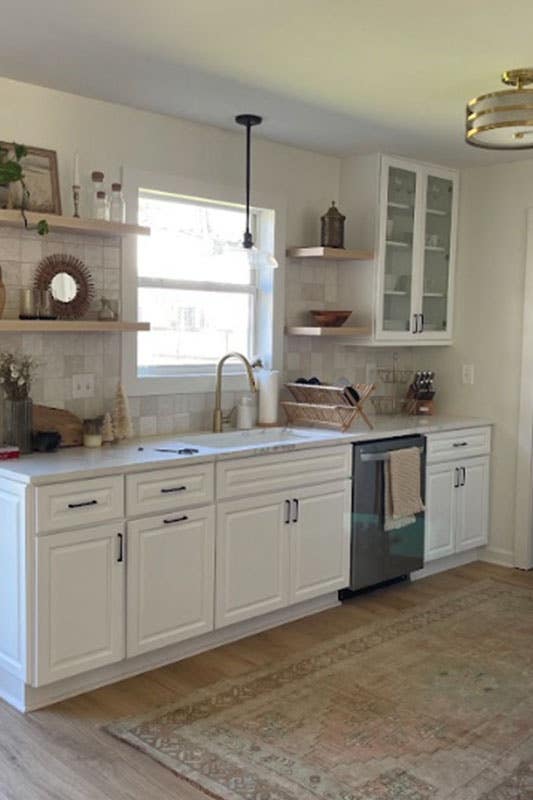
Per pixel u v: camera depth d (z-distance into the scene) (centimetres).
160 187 388
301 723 291
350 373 500
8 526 296
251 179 430
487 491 502
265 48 291
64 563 296
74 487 296
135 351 386
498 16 259
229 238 439
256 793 248
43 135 345
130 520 316
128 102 364
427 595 438
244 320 450
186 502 335
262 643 366
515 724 292
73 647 302
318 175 465
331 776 257
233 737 281
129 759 266
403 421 478
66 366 360
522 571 488
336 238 450
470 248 505
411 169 472
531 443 483
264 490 367
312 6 252
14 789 249
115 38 283
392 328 474
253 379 411
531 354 479
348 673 334
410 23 265
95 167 363
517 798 246
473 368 508
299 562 389
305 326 467
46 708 300
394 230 468
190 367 421
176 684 322
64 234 354
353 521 414
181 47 292
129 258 379
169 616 334
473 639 374
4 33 280
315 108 369
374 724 291
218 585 352
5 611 301
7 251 336
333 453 400
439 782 255
